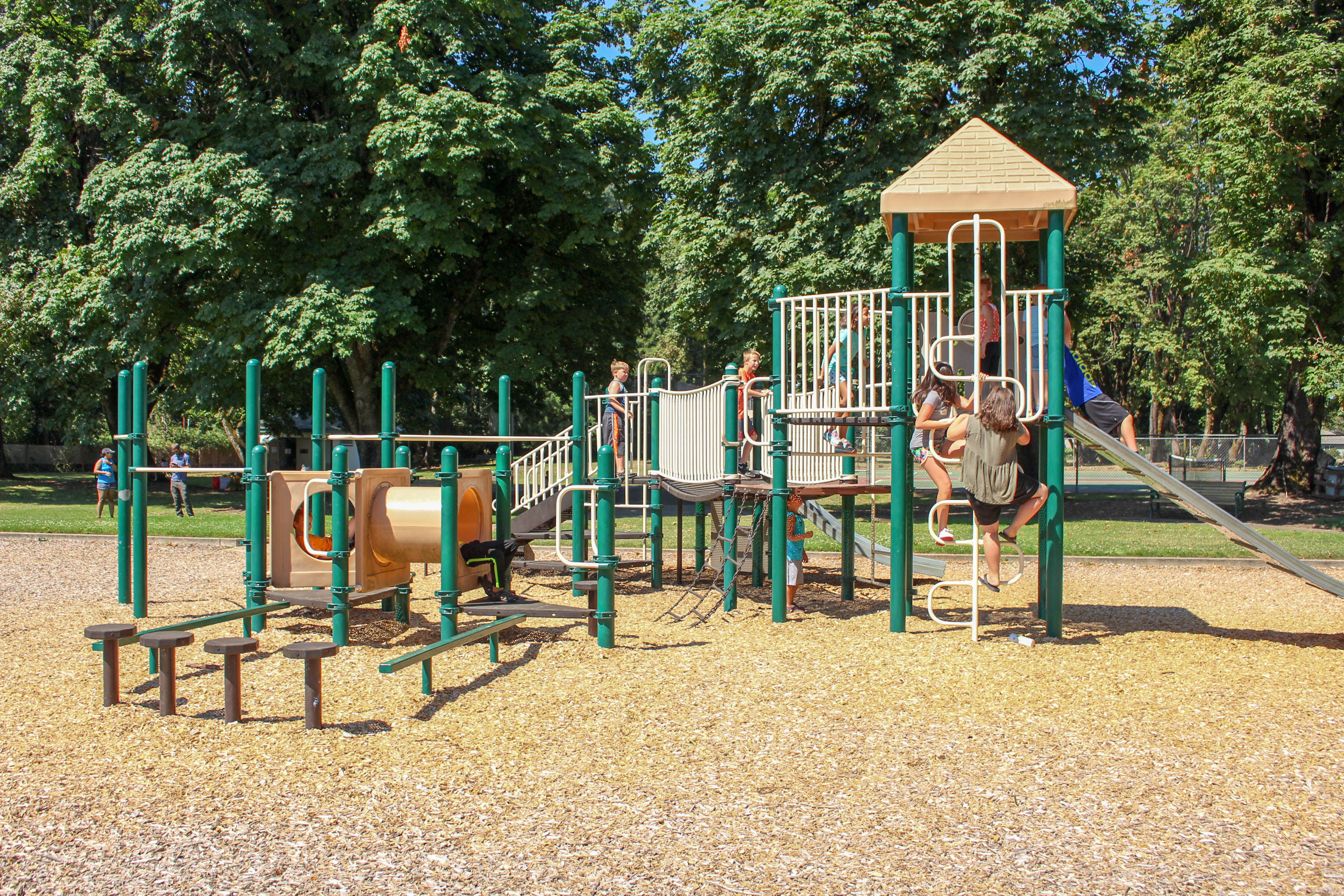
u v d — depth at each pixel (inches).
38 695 233.9
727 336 798.5
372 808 161.8
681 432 384.5
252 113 782.5
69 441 1080.2
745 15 742.5
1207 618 336.8
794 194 728.3
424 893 131.6
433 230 753.0
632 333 994.1
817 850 144.4
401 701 227.1
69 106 827.4
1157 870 137.6
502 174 828.6
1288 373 923.4
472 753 189.5
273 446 1338.6
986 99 707.4
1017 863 139.9
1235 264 677.3
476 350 981.8
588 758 185.8
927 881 134.3
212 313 788.0
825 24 693.9
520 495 446.6
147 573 394.3
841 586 414.3
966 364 327.6
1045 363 296.8
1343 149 691.4
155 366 1034.7
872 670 250.2
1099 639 288.5
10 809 162.1
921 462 303.6
